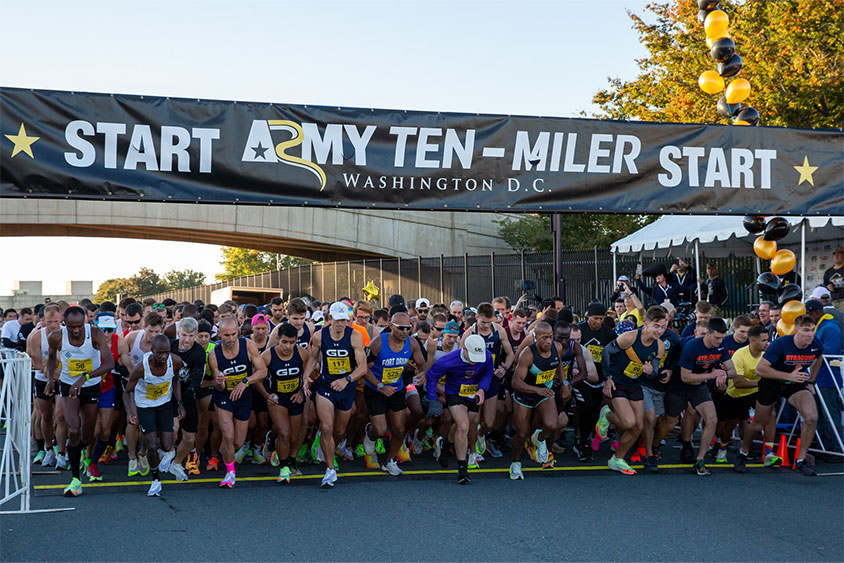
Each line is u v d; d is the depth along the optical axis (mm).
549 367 8188
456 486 7914
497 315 10805
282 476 8039
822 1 20266
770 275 11078
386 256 38062
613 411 8844
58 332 7512
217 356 7707
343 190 9312
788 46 20797
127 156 8688
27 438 6871
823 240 17328
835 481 8219
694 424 9273
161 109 8812
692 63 23797
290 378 7930
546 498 7332
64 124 8516
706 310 8867
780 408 9508
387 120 9477
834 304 12461
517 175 9844
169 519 6473
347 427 9398
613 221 31141
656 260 19984
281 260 71938
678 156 10320
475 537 5953
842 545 5793
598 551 5602
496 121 9797
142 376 7336
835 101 20781
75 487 7363
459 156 9672
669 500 7266
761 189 10555
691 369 8633
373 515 6629
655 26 26297
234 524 6312
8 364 6992
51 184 8453
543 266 24391
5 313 15562
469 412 8562
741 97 11133
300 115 9219
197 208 33844
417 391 8984
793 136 10688
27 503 6785
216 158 8945
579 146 10047
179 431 8945
